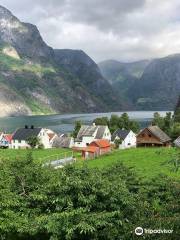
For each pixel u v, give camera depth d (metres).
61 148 138.88
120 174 33.06
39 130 150.38
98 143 108.50
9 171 29.97
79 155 103.50
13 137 152.75
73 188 25.17
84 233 23.83
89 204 24.64
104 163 73.19
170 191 30.23
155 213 26.48
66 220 23.50
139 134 125.19
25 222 25.62
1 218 25.45
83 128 141.00
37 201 27.45
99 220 23.41
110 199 24.83
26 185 29.48
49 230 23.39
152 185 31.97
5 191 27.00
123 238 23.42
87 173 27.78
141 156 77.12
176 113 181.25
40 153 109.88
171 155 21.28
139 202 26.64
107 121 165.12
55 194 26.31
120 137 141.62
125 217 25.05
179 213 23.73
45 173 30.73
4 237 25.92
